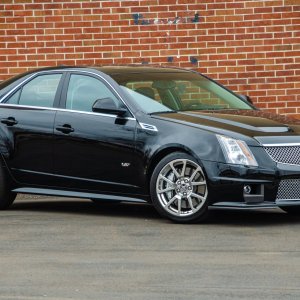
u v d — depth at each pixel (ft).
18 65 58.70
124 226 38.14
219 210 43.01
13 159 42.70
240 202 37.55
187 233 36.14
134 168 39.63
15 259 31.42
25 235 36.14
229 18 57.82
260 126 38.78
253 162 37.40
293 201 37.88
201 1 57.77
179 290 26.63
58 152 41.52
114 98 40.68
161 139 38.75
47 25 58.34
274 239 34.63
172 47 58.08
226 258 31.12
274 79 58.08
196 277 28.32
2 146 42.86
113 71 42.06
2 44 58.59
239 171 37.27
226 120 39.19
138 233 36.29
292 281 27.68
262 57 58.03
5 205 43.68
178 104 41.45
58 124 41.52
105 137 40.22
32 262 30.89
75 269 29.68
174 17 57.98
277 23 57.77
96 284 27.53
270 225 38.06
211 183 37.65
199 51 58.08
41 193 42.32
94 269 29.66
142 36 58.13
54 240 34.91
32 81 43.11
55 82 42.55
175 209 38.68
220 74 58.13
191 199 38.29
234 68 58.08
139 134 39.40
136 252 32.37
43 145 41.91
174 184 38.58
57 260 31.17
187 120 38.99
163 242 34.24
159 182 38.73
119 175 40.04
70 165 41.27
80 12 58.18
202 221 38.78
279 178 37.58
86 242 34.42
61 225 38.65
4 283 27.86
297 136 38.37
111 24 58.18
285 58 57.98
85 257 31.60
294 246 33.19
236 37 57.93
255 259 30.91
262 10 57.77
